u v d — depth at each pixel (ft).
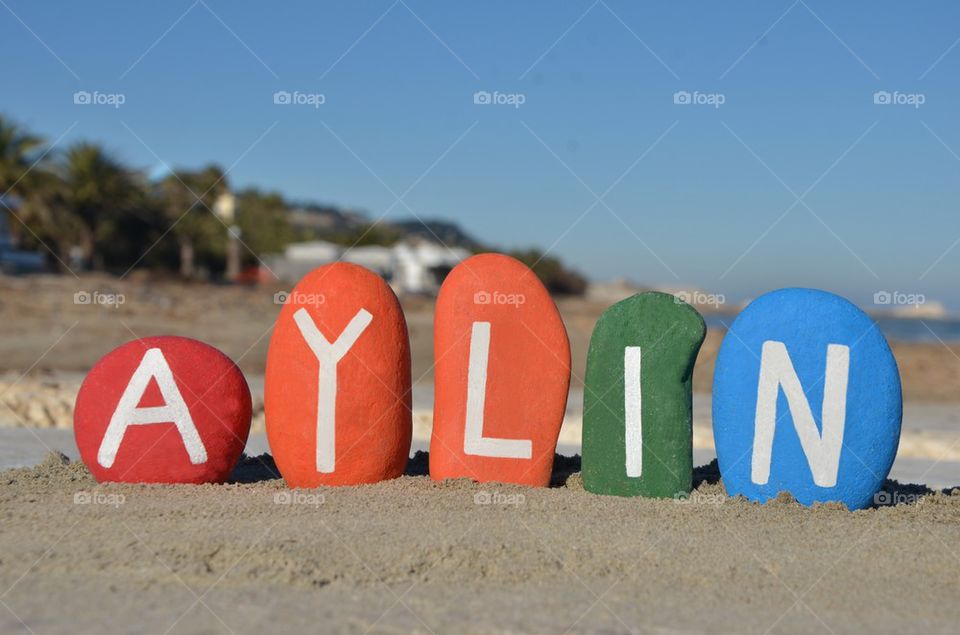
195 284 145.18
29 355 57.88
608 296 232.32
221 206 178.70
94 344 64.18
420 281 190.29
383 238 235.61
